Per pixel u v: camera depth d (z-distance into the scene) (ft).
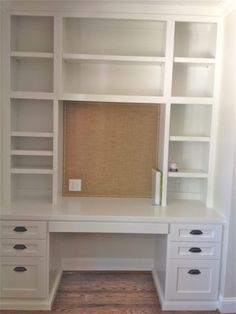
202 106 9.57
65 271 9.93
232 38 7.83
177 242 8.02
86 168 9.76
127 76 9.47
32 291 8.04
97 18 8.50
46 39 9.22
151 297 8.76
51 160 9.58
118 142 9.71
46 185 9.68
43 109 9.41
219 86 8.66
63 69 8.88
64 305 8.29
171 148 9.70
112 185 9.84
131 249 10.05
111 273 9.97
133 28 9.33
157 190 8.99
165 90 8.61
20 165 9.50
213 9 8.34
